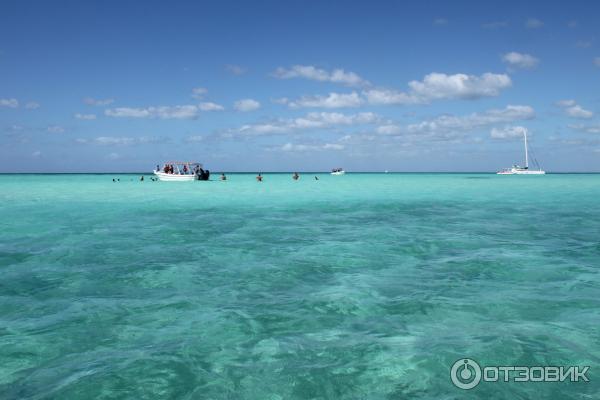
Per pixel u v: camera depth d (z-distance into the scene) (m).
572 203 23.77
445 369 4.47
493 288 7.21
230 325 5.68
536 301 6.52
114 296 6.93
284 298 6.79
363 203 23.89
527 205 22.62
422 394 4.03
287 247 10.89
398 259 9.50
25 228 14.08
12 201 24.61
